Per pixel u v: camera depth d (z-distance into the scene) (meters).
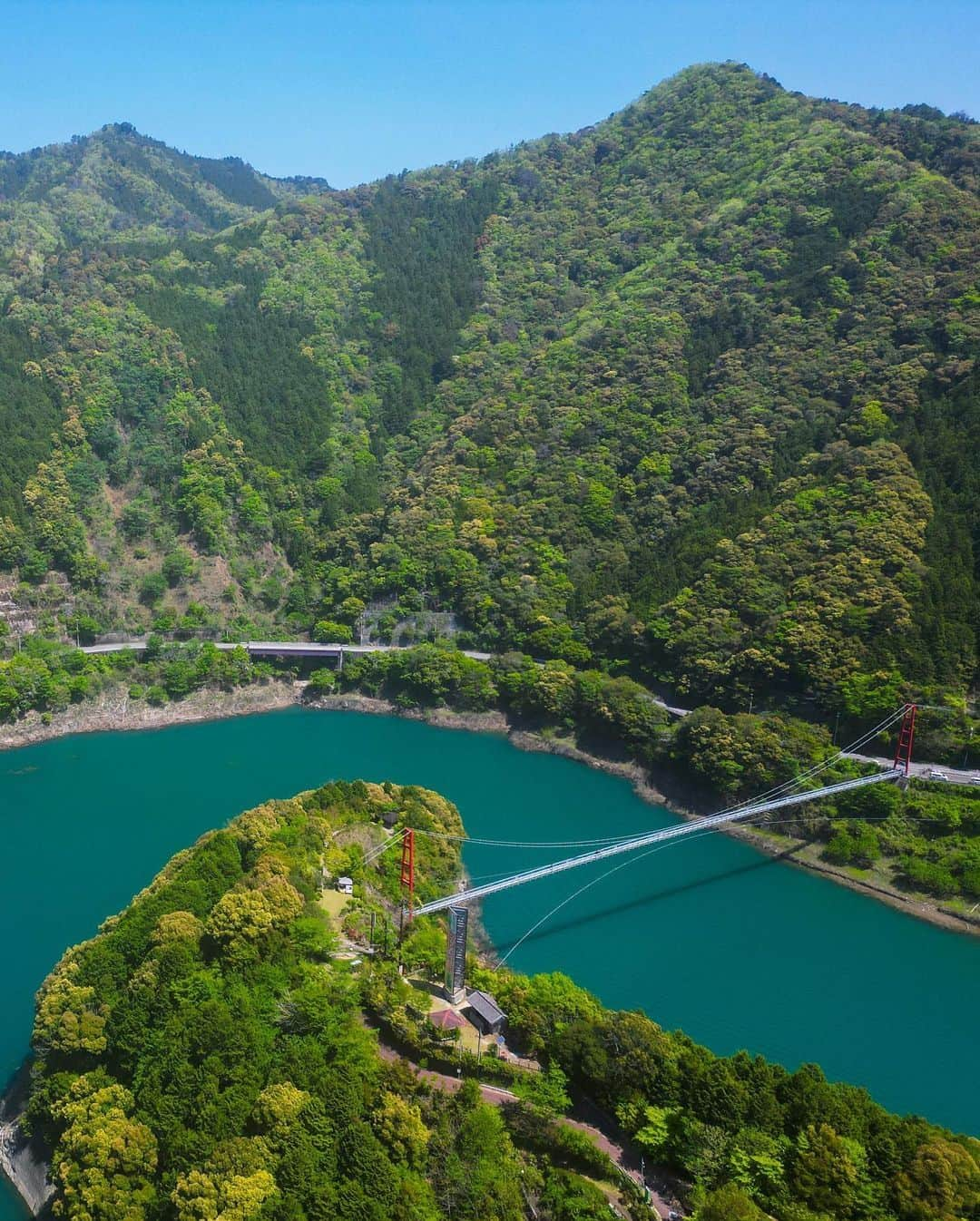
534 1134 86.62
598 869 163.75
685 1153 83.25
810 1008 124.50
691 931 144.00
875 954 139.88
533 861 164.38
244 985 101.25
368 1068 91.50
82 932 133.75
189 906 112.31
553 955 134.25
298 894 114.69
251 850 126.62
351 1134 81.56
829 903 156.38
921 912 152.88
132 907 117.44
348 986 104.25
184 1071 88.56
